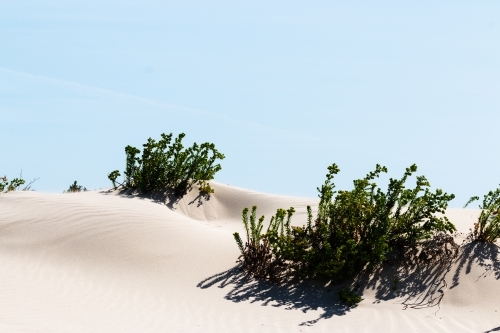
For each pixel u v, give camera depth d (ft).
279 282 31.09
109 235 35.53
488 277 29.91
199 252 34.35
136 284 30.30
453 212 41.24
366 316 27.17
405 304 28.66
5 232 36.32
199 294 29.32
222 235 38.75
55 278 30.45
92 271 31.68
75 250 33.94
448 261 31.35
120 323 24.64
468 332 25.08
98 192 52.95
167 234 36.42
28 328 22.21
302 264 31.58
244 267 32.27
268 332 24.70
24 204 41.57
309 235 33.68
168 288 29.96
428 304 28.58
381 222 31.78
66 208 40.01
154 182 53.62
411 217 33.86
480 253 31.86
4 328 21.89
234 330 24.77
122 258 33.12
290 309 27.96
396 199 32.94
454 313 27.55
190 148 55.31
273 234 32.09
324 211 33.86
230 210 54.54
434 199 32.68
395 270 31.32
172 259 33.27
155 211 41.68
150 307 27.40
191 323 25.46
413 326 25.85
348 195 32.53
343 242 31.65
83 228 36.47
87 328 23.32
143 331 23.76
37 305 26.00
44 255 33.40
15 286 28.60
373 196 33.78
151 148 53.72
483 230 34.76
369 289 30.17
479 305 28.19
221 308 27.68
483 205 35.53
